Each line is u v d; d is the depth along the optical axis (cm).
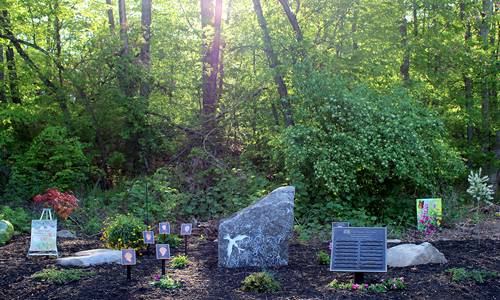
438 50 1755
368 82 1482
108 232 872
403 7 1684
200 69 1880
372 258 624
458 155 1397
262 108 1609
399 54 1716
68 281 666
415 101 1313
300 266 754
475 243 899
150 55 1817
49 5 1619
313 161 1187
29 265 761
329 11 1580
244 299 581
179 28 1873
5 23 1631
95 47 1664
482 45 1827
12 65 1745
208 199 1270
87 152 1691
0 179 1583
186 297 591
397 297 583
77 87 1628
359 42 1608
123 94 1625
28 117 1631
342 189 1188
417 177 1176
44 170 1563
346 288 618
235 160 1566
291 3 1697
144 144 1645
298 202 1191
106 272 713
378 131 1189
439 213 1080
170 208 1212
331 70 1395
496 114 1917
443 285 622
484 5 1931
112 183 1695
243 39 1650
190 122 1673
